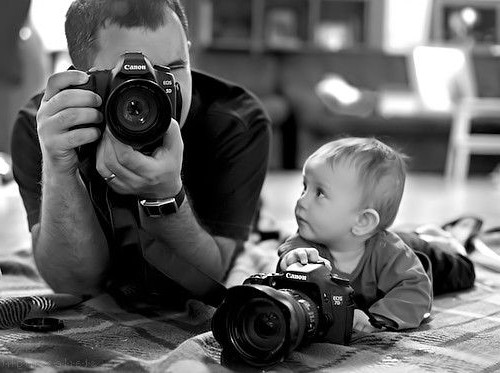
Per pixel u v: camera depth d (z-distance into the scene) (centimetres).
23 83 365
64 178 102
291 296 90
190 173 130
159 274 116
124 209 112
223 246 129
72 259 116
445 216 288
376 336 103
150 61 103
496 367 92
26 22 350
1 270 153
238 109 133
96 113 96
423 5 642
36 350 95
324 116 540
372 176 112
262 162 134
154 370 84
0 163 326
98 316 115
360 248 116
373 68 600
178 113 101
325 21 633
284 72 595
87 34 106
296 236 120
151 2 104
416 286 112
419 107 570
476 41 630
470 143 510
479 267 168
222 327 90
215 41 613
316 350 95
